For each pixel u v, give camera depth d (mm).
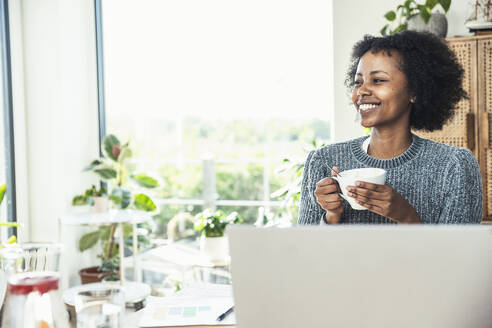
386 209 1147
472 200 1300
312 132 6977
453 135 2732
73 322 1202
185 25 4660
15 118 3543
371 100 1313
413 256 758
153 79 4590
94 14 3887
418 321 774
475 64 2691
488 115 2689
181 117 4785
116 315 915
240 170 5816
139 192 3789
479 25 2689
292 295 795
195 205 4391
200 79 4812
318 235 773
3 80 3482
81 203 3639
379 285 770
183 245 3609
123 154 3631
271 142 6965
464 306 765
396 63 1297
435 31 2775
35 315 853
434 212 1308
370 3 3123
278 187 5656
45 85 3590
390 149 1356
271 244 788
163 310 1234
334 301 784
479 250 747
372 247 763
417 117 1393
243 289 810
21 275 901
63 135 3613
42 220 3627
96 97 3914
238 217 3166
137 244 3803
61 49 3576
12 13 3518
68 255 3668
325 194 1219
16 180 3541
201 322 1147
